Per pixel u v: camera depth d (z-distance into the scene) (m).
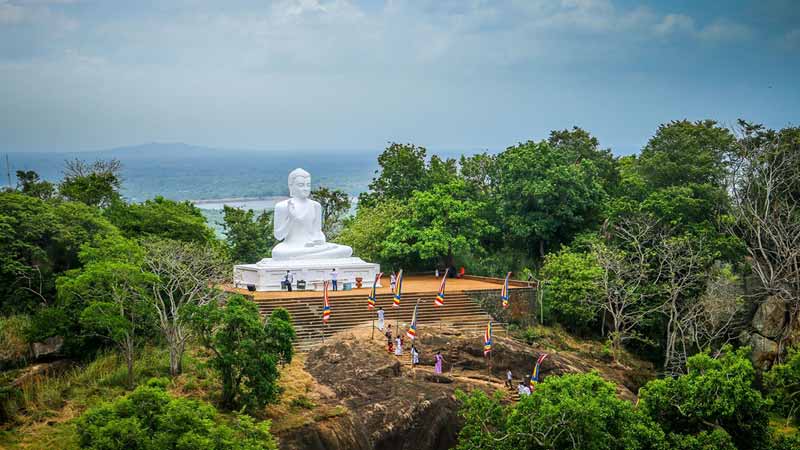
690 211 89.12
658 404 55.59
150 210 81.44
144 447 42.84
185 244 70.75
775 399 69.19
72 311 62.16
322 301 76.75
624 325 84.81
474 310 79.88
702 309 82.56
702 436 52.75
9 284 66.06
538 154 96.38
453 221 94.69
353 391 61.47
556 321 84.75
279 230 88.44
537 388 51.91
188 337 63.94
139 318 63.03
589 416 48.38
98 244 67.75
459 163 114.12
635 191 96.31
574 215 97.06
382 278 94.69
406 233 94.31
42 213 69.81
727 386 54.06
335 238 105.31
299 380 62.28
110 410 44.38
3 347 59.53
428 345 70.12
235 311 56.50
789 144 93.44
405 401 60.53
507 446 49.81
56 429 51.56
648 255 85.62
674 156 97.81
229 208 109.12
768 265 87.69
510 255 98.75
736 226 90.88
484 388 64.94
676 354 81.81
